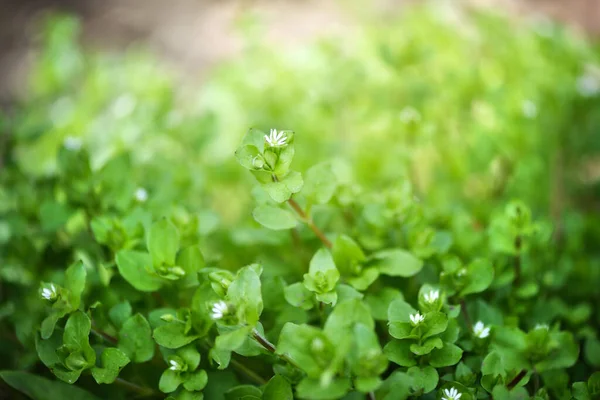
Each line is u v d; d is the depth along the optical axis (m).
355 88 0.48
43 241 0.42
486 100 0.47
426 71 0.49
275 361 0.35
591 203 0.48
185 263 0.35
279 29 0.61
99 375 0.34
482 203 0.43
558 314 0.39
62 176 0.40
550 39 0.50
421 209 0.38
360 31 0.55
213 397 0.35
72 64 0.53
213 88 0.52
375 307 0.36
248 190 0.46
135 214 0.38
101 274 0.37
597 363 0.37
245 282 0.33
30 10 0.65
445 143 0.47
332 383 0.31
